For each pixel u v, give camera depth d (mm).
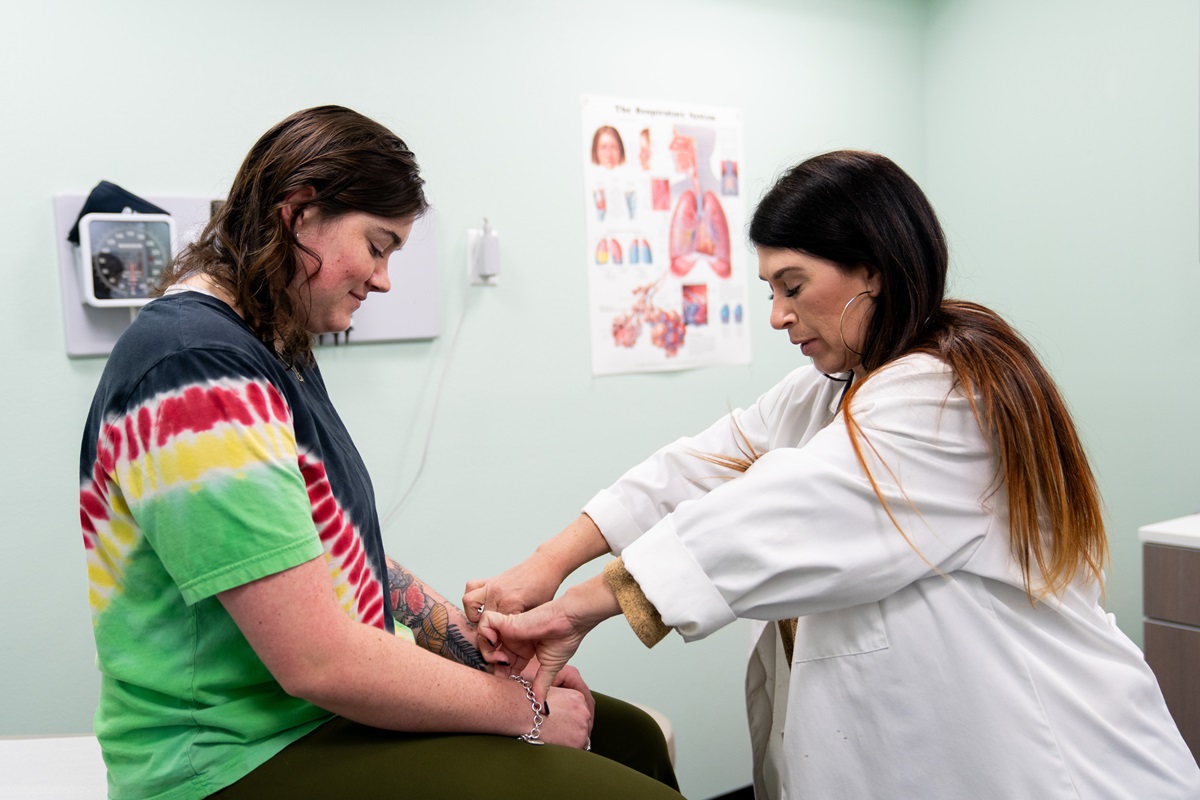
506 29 1869
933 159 2588
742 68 2225
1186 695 1617
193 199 1549
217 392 749
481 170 1853
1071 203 2240
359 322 1705
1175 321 2051
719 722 2240
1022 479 947
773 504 941
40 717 1498
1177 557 1617
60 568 1500
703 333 2195
